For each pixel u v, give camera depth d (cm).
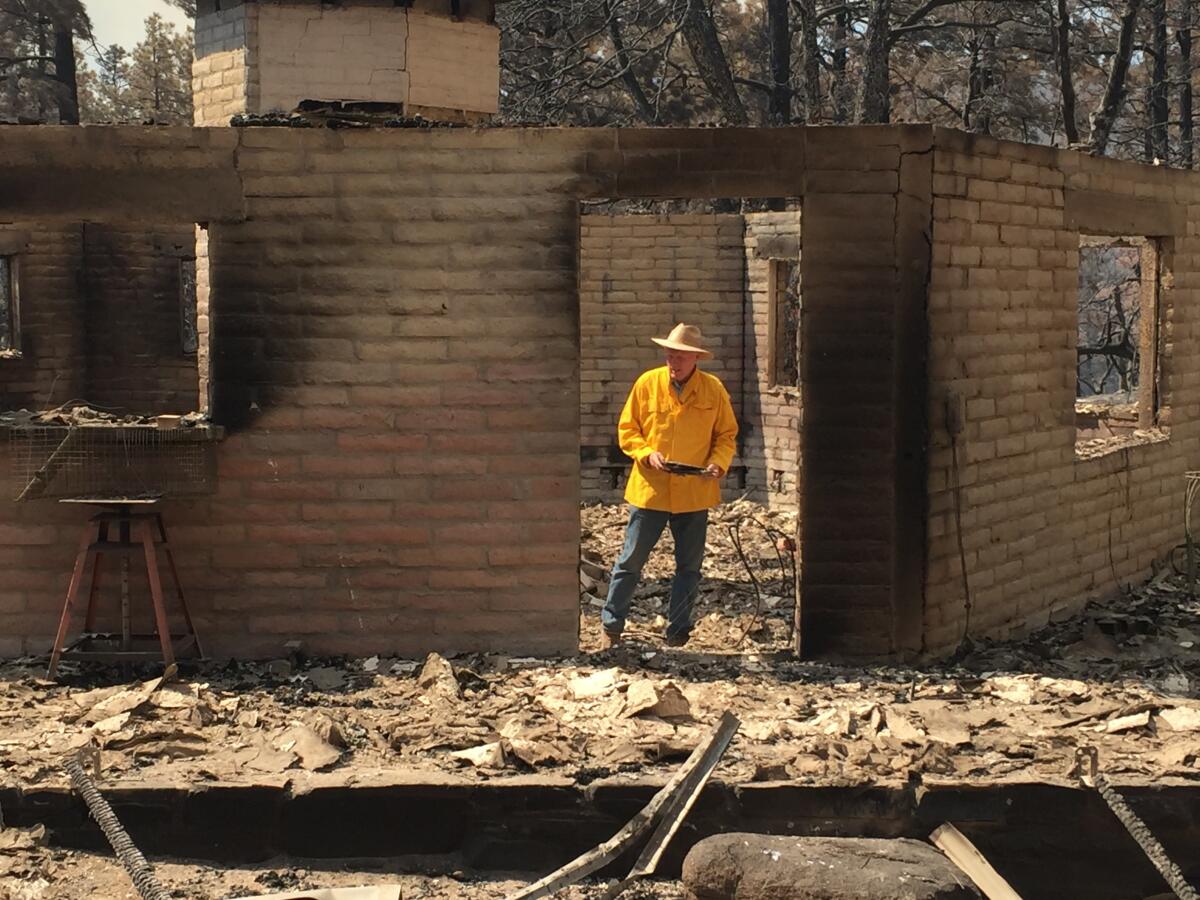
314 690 811
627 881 632
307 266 856
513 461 866
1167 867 602
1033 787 671
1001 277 960
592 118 2584
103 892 627
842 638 884
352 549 867
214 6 1112
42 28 2925
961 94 2966
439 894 647
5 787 661
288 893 618
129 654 825
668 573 1205
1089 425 1505
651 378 909
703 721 761
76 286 1631
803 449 878
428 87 1107
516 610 873
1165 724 766
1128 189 1130
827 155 861
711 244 1673
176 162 848
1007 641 976
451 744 722
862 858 600
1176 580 1223
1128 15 2100
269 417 861
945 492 906
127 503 821
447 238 858
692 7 2094
